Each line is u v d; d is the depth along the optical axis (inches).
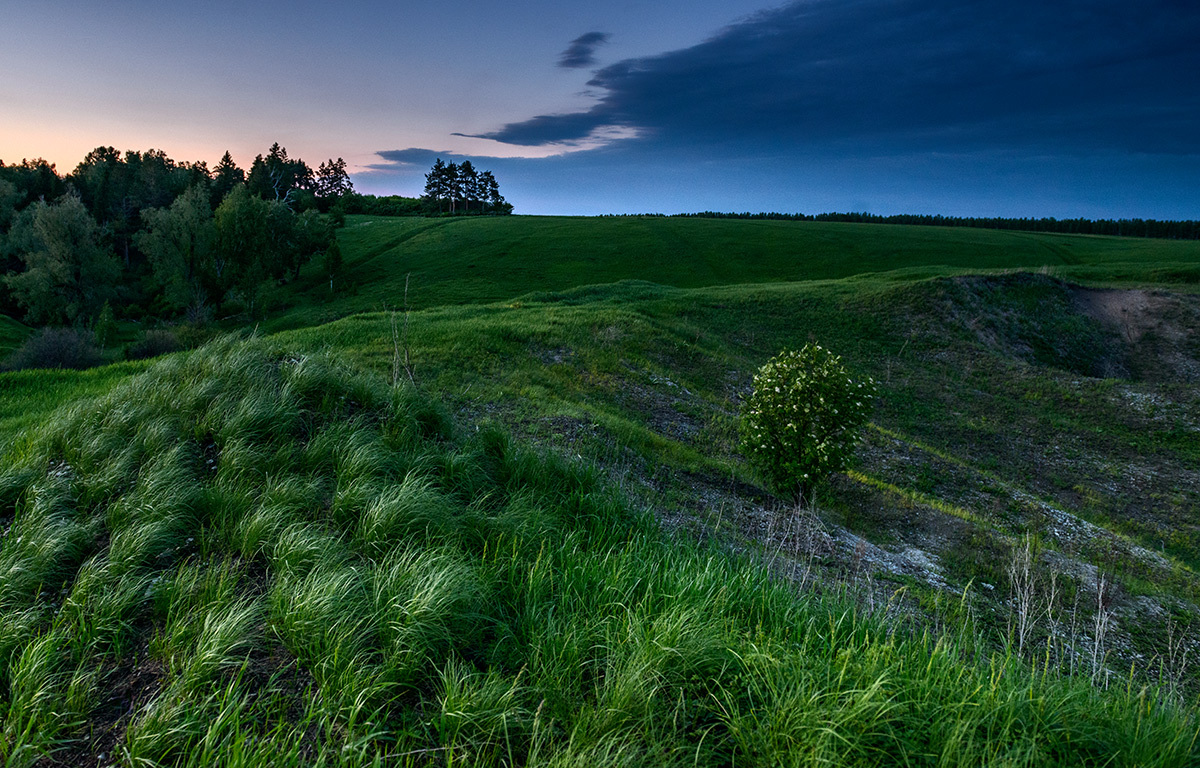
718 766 134.6
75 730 140.6
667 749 135.1
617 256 2933.1
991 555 451.5
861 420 491.2
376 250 3452.3
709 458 585.0
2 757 130.9
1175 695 192.1
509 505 263.4
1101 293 1590.8
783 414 500.1
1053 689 161.0
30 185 3964.1
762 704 147.3
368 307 2347.4
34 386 569.9
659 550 256.2
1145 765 134.4
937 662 167.8
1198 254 2564.0
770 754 132.7
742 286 1855.3
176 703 142.0
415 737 137.1
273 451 281.9
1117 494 754.8
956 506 603.5
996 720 142.9
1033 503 643.5
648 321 1208.2
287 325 2253.9
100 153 4832.7
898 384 1119.6
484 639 176.7
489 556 218.2
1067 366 1355.8
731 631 173.5
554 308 1344.7
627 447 524.1
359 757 123.9
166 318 2839.6
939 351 1290.6
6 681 152.3
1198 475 813.9
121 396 326.0
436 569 183.0
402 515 223.5
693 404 804.0
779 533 403.5
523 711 141.2
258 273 2645.2
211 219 3014.3
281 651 164.9
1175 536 647.8
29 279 2482.8
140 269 3486.7
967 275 1610.5
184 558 209.0
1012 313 1481.3
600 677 160.4
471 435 357.7
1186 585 475.2
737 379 989.8
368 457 269.0
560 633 170.7
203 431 291.3
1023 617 285.7
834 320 1454.2
